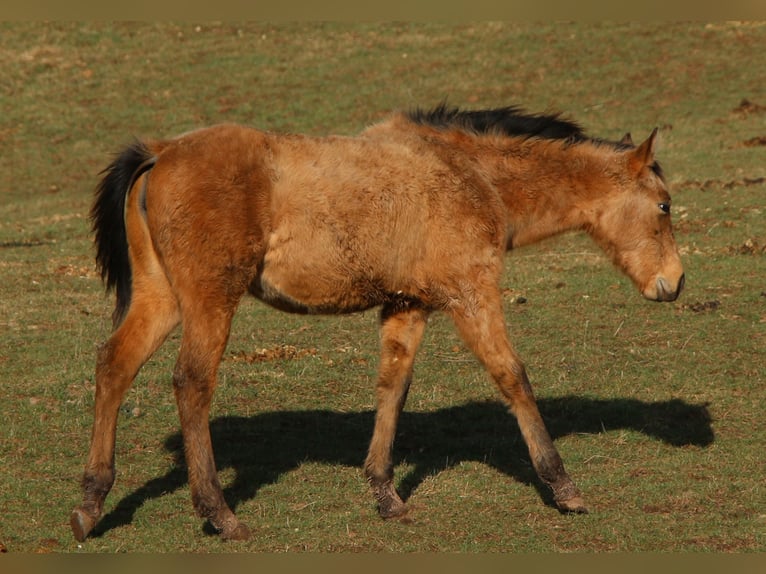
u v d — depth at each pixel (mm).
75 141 52250
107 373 14055
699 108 49906
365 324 24750
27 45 62688
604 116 50250
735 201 33969
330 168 14266
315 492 15914
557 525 14719
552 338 23391
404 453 17703
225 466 16906
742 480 16203
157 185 13812
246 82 58844
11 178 47531
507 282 27719
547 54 59375
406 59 60625
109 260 14680
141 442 17734
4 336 23297
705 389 20219
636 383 20688
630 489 15930
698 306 24906
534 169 16094
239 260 13781
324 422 18969
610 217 16500
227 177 13750
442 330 24141
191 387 13688
